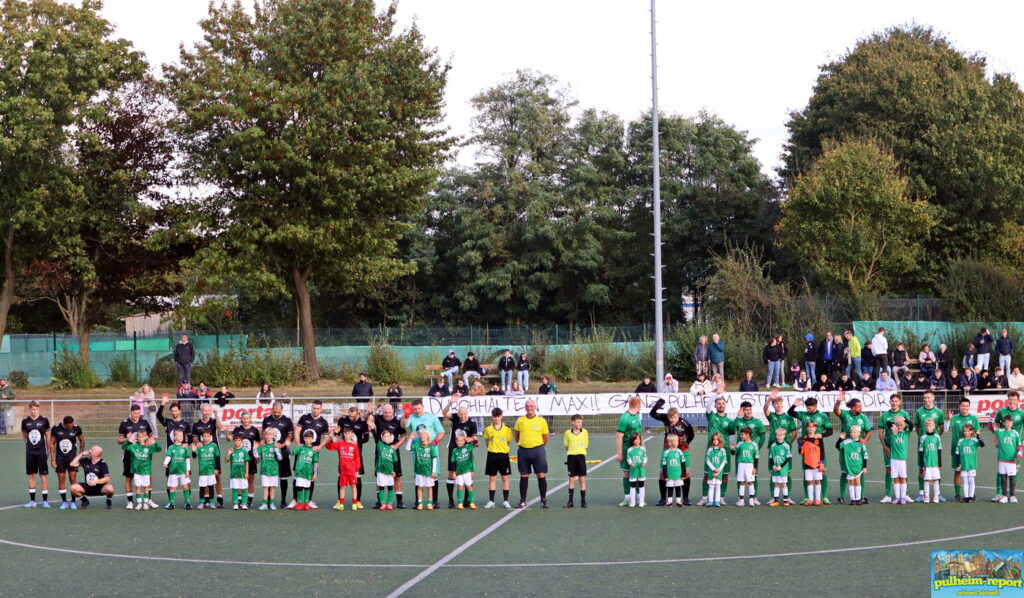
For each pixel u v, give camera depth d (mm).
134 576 13602
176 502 21188
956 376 32719
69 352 44188
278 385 43188
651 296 75250
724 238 70500
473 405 26688
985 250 57094
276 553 15117
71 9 43250
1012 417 19844
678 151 75688
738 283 44406
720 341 38531
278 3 44094
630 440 19766
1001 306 45188
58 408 33094
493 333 50562
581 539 15992
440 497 21312
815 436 19484
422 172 43656
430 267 71750
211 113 41469
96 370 45281
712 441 19500
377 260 47688
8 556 15094
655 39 32531
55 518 18859
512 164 73625
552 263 71750
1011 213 57406
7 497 21734
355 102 42188
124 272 48281
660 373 32188
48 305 62875
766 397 26344
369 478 24328
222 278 42094
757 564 13891
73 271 46406
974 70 62594
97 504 20875
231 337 47062
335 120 42031
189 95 42750
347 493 21781
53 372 43625
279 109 41250
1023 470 23859
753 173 75625
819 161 55500
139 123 47094
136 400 29906
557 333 48938
